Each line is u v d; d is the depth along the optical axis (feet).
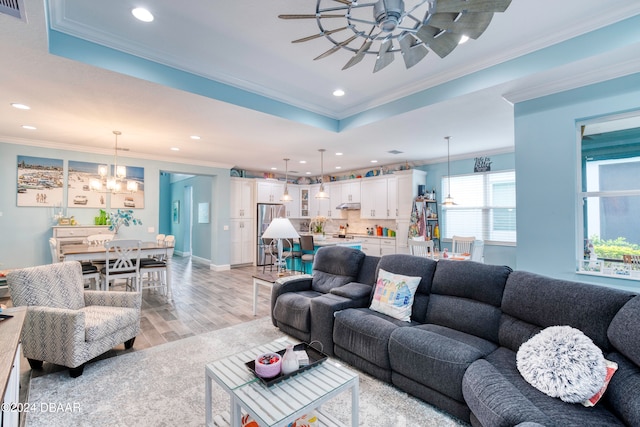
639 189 9.16
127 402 6.92
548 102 9.82
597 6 7.34
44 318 7.92
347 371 5.70
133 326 9.59
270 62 9.91
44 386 7.50
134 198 19.49
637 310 4.84
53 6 7.18
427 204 21.65
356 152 19.36
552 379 4.91
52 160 16.85
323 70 10.45
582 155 9.97
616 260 9.40
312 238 18.92
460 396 6.03
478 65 9.87
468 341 6.99
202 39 8.64
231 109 11.53
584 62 8.17
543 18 7.75
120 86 9.53
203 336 10.71
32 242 16.21
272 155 20.33
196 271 23.45
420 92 11.56
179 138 15.72
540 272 9.94
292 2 7.16
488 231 19.43
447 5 4.87
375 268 10.57
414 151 19.13
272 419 4.30
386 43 6.33
